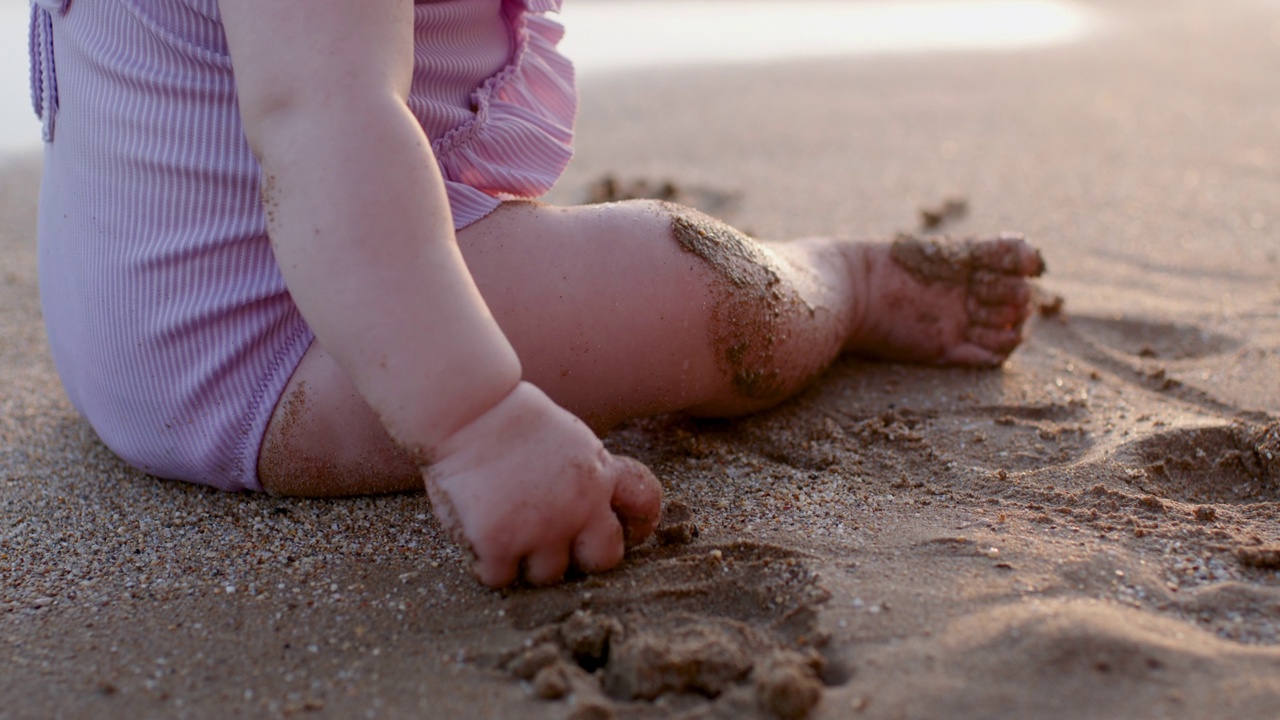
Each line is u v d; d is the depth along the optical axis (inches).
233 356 27.5
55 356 30.5
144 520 28.5
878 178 61.4
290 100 24.4
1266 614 23.9
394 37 25.0
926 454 30.2
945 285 34.6
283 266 24.3
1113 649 22.9
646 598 25.0
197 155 26.8
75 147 27.9
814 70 103.1
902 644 23.5
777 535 26.9
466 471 24.2
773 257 30.8
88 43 27.3
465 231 27.5
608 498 25.0
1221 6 168.7
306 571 26.5
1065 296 40.8
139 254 27.3
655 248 28.5
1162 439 29.9
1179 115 78.6
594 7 158.6
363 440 28.1
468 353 24.0
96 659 24.4
